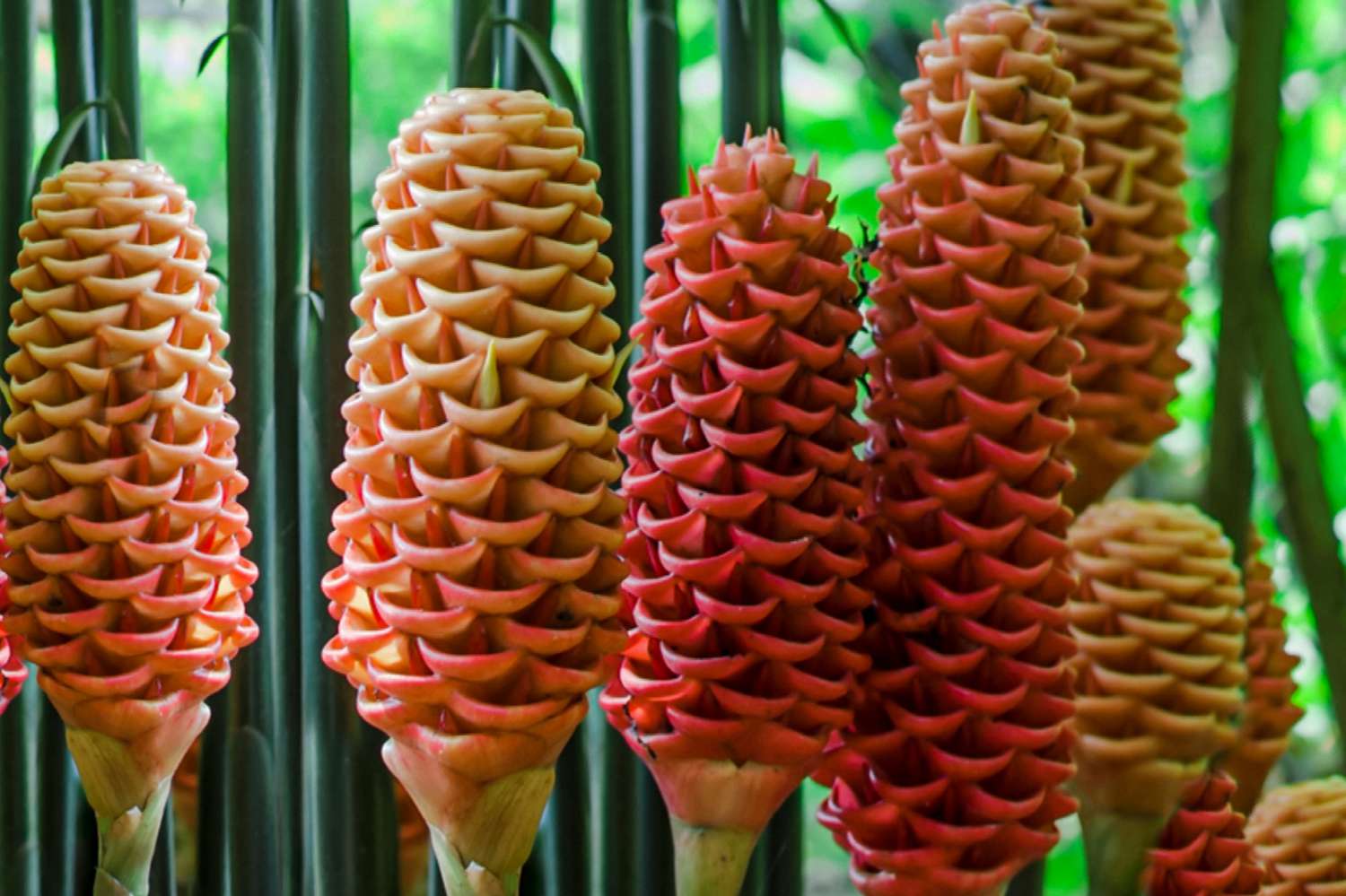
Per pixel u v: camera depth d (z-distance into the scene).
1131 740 1.27
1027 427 1.24
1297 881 1.38
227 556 1.26
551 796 1.35
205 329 1.25
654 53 1.39
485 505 1.19
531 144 1.20
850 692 1.25
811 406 1.22
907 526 1.25
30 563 1.25
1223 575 1.29
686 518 1.22
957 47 1.26
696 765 1.23
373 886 1.32
